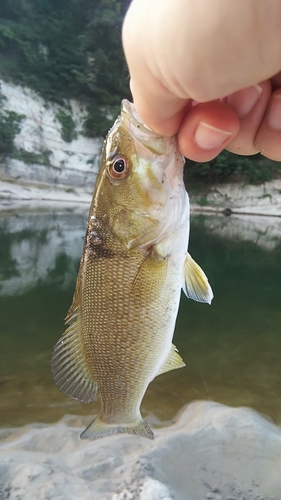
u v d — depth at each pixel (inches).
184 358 14.3
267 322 18.6
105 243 4.9
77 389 5.1
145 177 4.6
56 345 5.1
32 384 11.9
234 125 3.6
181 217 5.0
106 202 4.9
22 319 17.4
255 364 13.9
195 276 5.4
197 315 19.4
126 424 5.2
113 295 4.9
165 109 3.2
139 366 5.0
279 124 4.2
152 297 4.9
